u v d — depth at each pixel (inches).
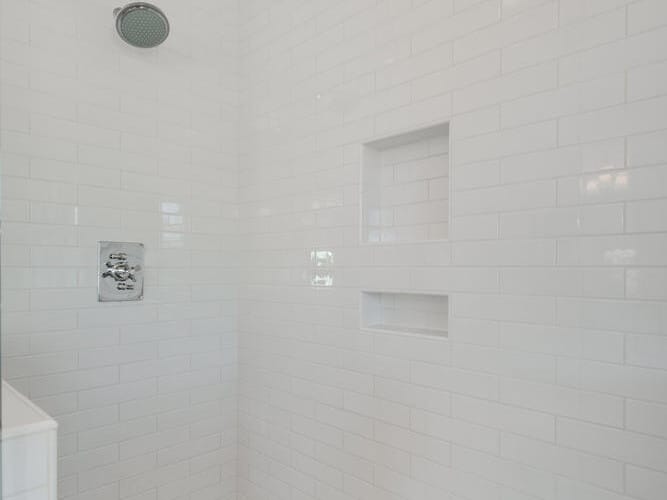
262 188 85.7
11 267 63.2
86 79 70.9
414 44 61.1
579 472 45.7
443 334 60.6
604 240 44.5
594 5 45.6
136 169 76.5
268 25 84.7
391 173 70.2
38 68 66.1
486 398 52.8
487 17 53.6
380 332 64.6
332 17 72.5
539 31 49.3
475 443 53.7
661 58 41.6
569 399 46.4
